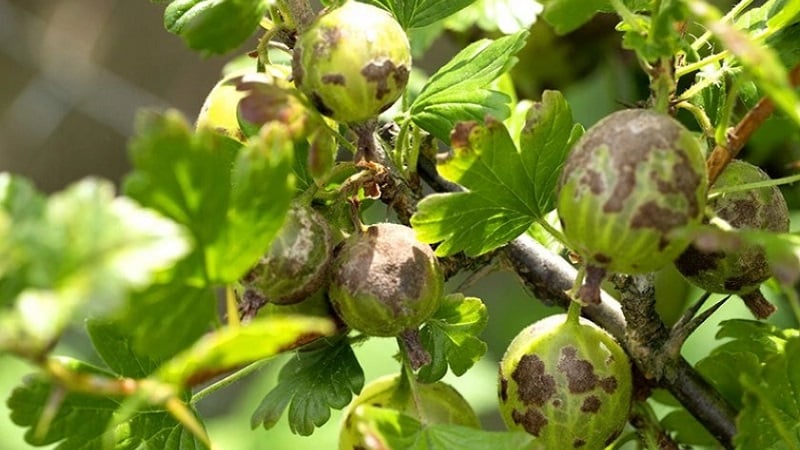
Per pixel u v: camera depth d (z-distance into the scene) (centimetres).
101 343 30
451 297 32
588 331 31
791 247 27
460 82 32
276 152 27
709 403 32
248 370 31
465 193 31
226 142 30
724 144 29
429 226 31
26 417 29
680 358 32
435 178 33
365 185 31
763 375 30
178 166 26
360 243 30
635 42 28
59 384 25
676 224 28
